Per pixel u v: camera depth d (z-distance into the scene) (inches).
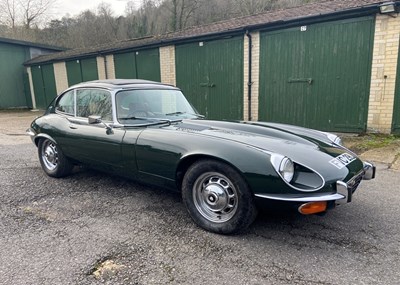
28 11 1211.2
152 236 100.5
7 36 1158.3
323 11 283.1
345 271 81.1
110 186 149.9
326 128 296.7
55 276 79.1
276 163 89.9
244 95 346.3
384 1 247.8
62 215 116.9
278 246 94.0
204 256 88.7
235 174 95.6
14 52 667.4
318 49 288.7
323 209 87.9
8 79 664.4
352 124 281.4
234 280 77.8
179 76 401.7
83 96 148.5
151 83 156.8
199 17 1093.1
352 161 107.4
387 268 82.3
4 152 230.1
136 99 139.6
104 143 130.3
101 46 569.3
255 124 134.6
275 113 326.6
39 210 121.5
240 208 96.0
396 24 247.6
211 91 373.7
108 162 132.2
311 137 123.3
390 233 101.4
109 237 99.7
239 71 345.1
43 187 148.8
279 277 78.9
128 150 121.3
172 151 108.0
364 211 118.9
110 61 485.4
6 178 162.6
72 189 145.9
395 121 260.8
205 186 104.7
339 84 282.7
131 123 127.3
